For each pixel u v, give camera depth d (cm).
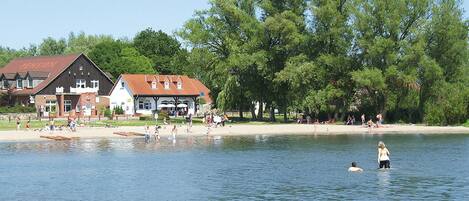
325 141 8169
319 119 11856
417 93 11269
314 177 5072
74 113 13338
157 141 8112
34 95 13575
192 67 12056
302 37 11156
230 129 9800
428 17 11119
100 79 14525
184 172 5353
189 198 4262
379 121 10550
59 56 14688
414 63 10838
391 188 4575
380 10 10919
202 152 6838
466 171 5356
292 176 5125
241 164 5847
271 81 11544
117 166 5722
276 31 11206
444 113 10669
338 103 11625
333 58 11156
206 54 11612
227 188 4603
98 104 13988
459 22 10975
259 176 5131
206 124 10819
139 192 4475
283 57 11606
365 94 11562
